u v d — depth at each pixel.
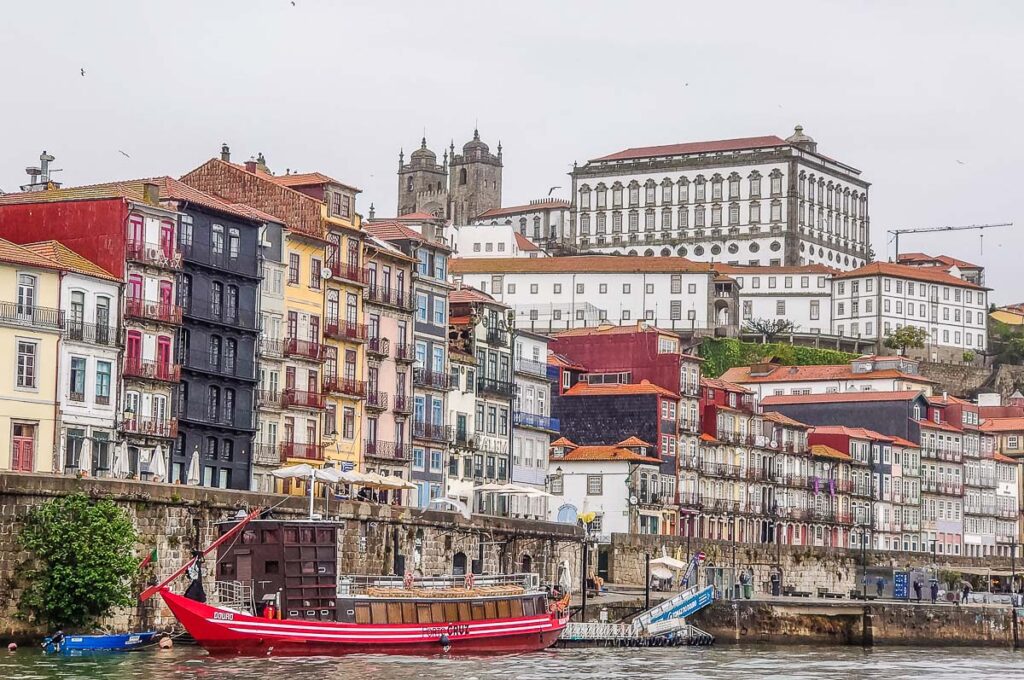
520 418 175.12
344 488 144.38
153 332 125.06
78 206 124.12
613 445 187.75
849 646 145.88
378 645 108.31
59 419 116.12
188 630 101.38
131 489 105.25
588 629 126.75
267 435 137.75
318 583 107.50
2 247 115.25
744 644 140.25
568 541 149.75
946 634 153.75
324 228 144.50
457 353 163.75
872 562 199.62
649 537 165.62
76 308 118.44
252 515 106.94
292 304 140.88
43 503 100.38
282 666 98.44
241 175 148.12
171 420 125.88
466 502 162.75
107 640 100.69
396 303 154.38
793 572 187.12
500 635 115.62
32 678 87.19
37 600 99.12
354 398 147.38
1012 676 115.62
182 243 128.62
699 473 196.12
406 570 125.31
